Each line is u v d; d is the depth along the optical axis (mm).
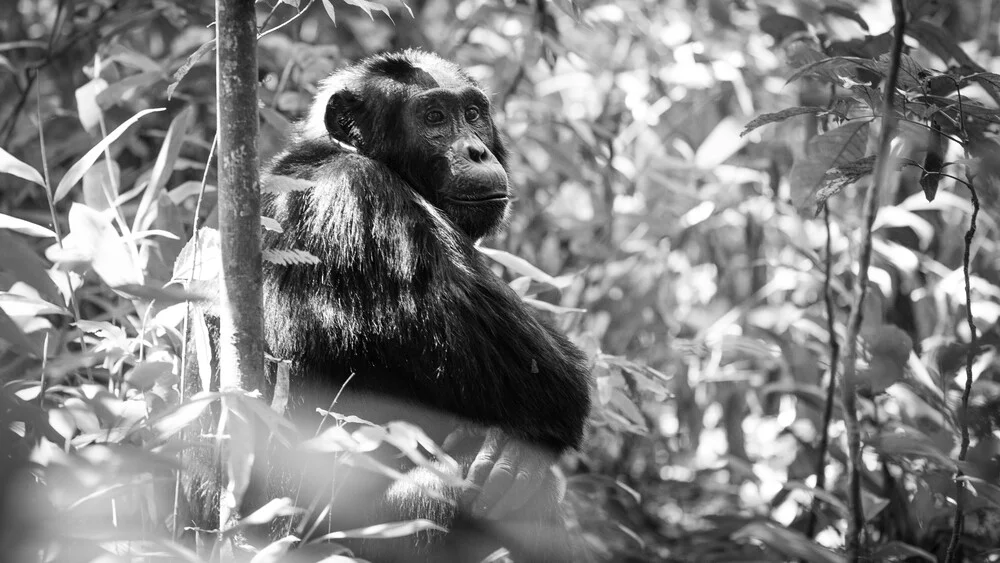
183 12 9250
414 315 5461
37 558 3840
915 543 7094
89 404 4625
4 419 4105
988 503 5840
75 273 5652
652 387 6867
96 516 3986
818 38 8133
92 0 10047
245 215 4309
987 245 9430
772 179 9750
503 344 5727
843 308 8898
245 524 4023
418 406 5594
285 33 9992
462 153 6543
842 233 9258
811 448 7980
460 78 6957
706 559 7438
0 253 4691
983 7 11203
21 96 8883
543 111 10391
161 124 9539
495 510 5250
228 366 4309
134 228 6312
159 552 4082
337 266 5500
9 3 10406
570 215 10852
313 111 6848
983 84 5707
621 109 11531
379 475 5301
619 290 10359
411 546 5199
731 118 11234
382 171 5922
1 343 5293
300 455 5043
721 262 10500
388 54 7012
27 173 5652
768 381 9562
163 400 4836
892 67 4754
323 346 5441
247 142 4301
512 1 10562
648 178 10711
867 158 5746
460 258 5867
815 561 5109
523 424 5641
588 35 11984
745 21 11523
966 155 6039
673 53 11094
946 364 6926
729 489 9023
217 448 4254
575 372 5938
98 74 7758
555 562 5613
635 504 8938
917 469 6637
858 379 6559
